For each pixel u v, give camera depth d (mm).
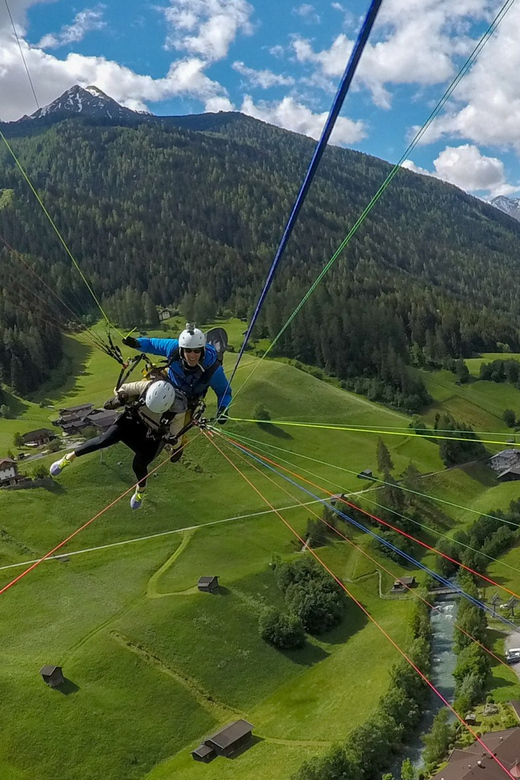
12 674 54594
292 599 68938
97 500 85688
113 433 11086
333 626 67062
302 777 43125
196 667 58688
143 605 66500
